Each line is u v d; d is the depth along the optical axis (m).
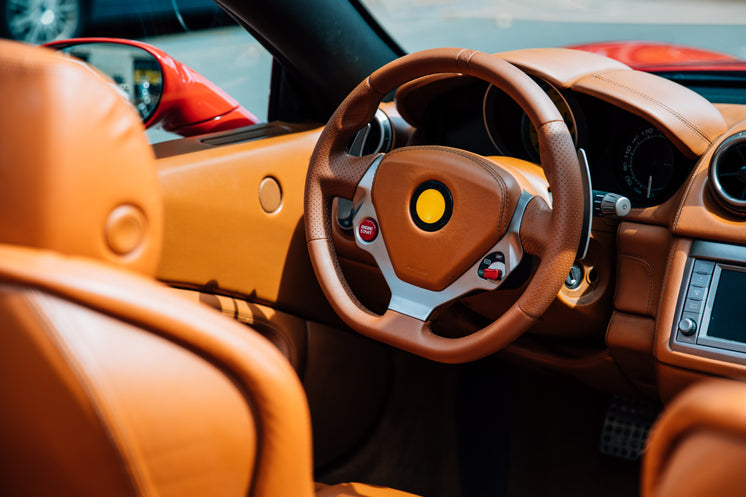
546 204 1.15
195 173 1.33
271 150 1.48
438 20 3.05
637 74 1.39
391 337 1.21
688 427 0.40
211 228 1.37
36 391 0.51
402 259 1.23
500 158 1.35
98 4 1.60
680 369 1.18
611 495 1.66
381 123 1.58
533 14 3.42
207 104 1.63
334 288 1.28
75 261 0.51
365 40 1.63
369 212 1.28
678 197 1.25
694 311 1.17
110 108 0.54
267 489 0.58
